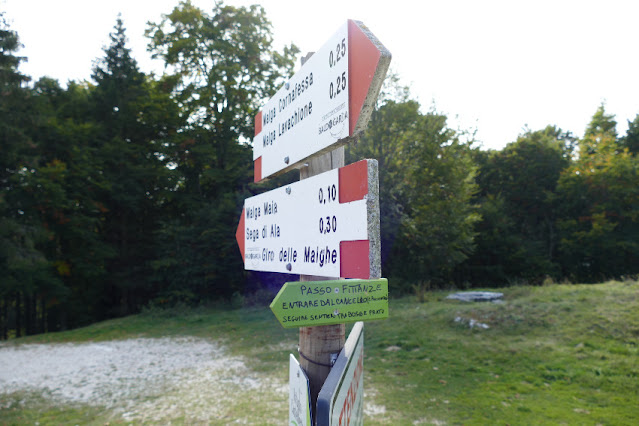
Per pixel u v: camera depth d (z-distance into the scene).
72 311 22.16
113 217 22.62
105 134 21.39
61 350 11.66
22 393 7.63
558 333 7.79
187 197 21.64
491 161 28.69
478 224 25.19
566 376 6.20
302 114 1.99
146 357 10.11
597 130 30.72
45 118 16.16
